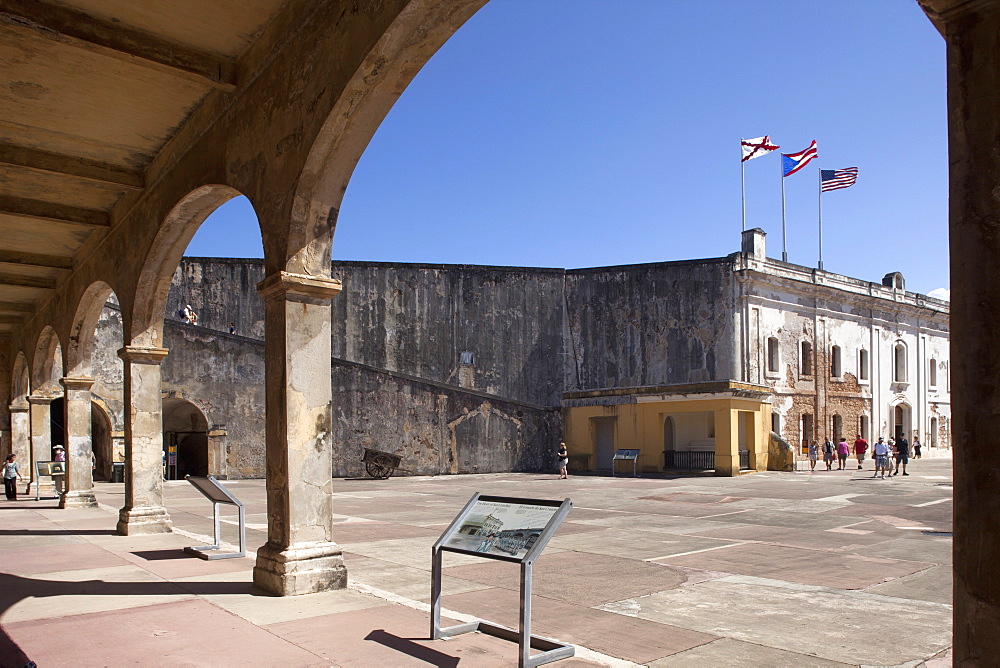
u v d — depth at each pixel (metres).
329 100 5.93
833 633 5.43
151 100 8.20
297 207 6.50
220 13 6.69
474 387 36.16
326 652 4.81
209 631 5.32
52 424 30.62
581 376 36.81
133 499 10.83
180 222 9.46
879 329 38.88
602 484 22.00
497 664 4.58
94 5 6.49
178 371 25.08
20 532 11.12
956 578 2.54
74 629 5.43
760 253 33.75
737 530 11.30
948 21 2.65
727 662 4.75
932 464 34.16
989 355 2.46
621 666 4.56
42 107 8.28
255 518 13.45
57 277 15.32
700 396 25.94
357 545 9.97
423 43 5.46
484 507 5.10
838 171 35.06
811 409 34.91
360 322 34.81
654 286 35.12
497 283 37.12
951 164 2.62
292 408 6.58
